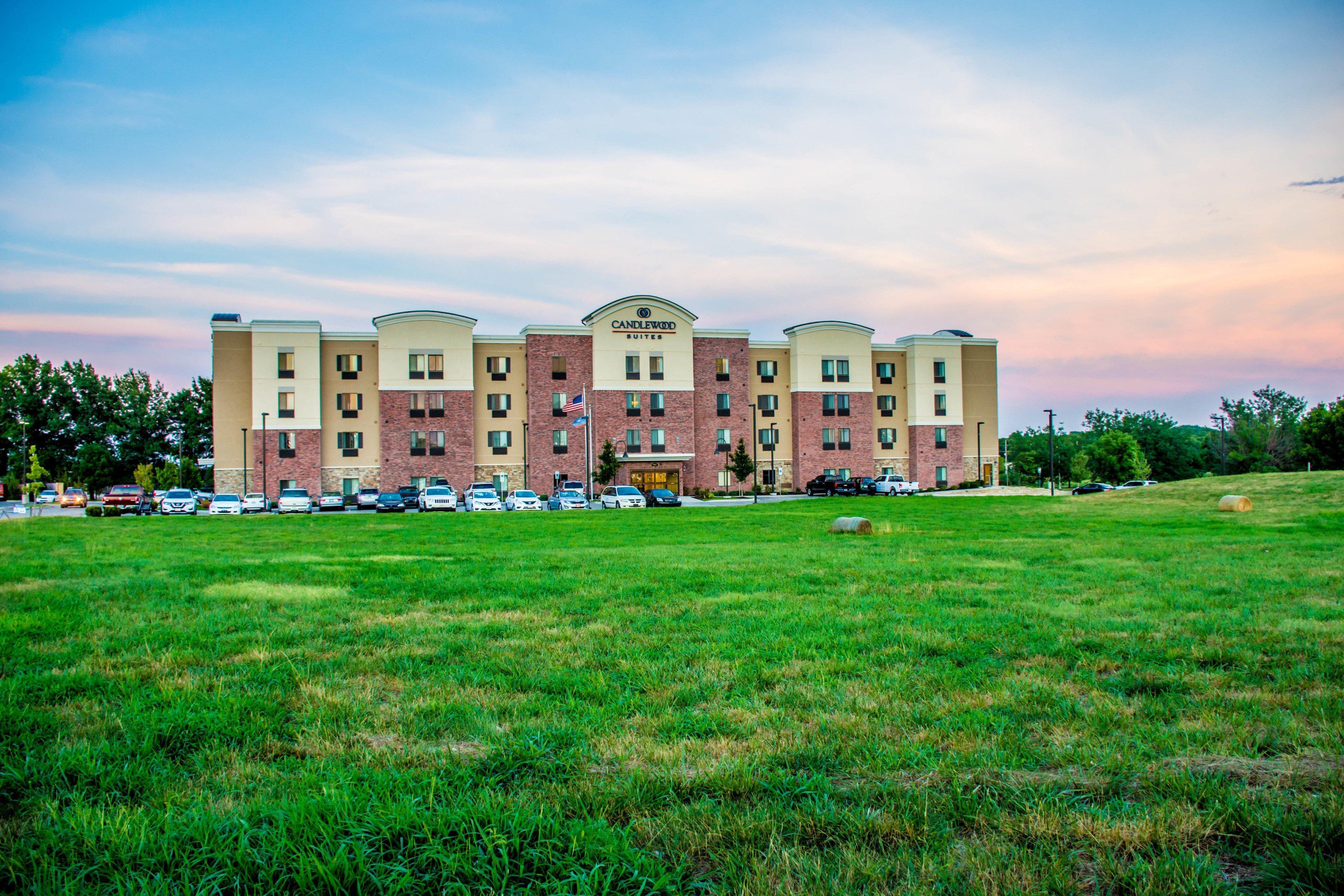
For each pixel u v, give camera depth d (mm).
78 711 5645
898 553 16453
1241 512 28656
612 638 8078
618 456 62688
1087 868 3555
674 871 3500
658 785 4348
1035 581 11922
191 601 10430
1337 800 3955
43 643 7770
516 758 4727
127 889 3309
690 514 36156
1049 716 5527
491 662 7129
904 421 71250
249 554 17391
